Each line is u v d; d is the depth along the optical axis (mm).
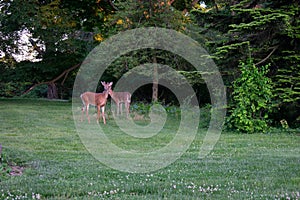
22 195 4891
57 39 19688
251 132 11703
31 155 7707
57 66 21828
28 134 10727
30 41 20703
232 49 11945
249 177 5895
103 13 21812
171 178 5906
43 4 20812
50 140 9828
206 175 6086
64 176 5992
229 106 12391
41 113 15203
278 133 11594
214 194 4891
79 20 22141
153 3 16562
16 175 6125
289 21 12250
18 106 17625
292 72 12344
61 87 26141
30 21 18094
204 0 18984
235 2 13023
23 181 5586
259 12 11422
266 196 4723
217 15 12609
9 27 19047
